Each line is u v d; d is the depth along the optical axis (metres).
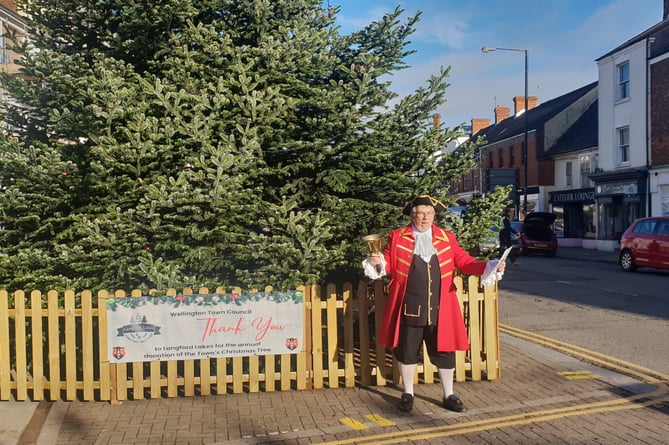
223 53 6.48
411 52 7.34
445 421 5.09
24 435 4.78
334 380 5.95
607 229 30.31
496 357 6.25
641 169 27.03
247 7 6.92
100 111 5.53
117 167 5.80
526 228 27.80
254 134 5.92
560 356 7.31
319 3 7.54
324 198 6.60
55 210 6.16
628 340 8.41
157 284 5.62
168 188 5.62
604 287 14.62
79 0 6.57
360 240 6.48
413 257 5.27
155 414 5.27
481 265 5.21
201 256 5.81
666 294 13.23
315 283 6.02
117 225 5.59
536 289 14.28
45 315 5.59
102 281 5.95
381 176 6.71
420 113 6.83
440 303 5.28
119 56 6.86
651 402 5.54
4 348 5.60
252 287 5.91
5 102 6.75
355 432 4.85
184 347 5.66
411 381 5.35
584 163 34.84
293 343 5.85
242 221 6.33
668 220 17.81
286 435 4.79
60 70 6.25
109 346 5.55
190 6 6.48
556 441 4.62
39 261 5.76
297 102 6.26
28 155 5.84
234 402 5.58
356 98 6.42
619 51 28.66
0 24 14.45
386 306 5.42
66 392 5.64
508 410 5.34
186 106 6.24
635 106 27.77
